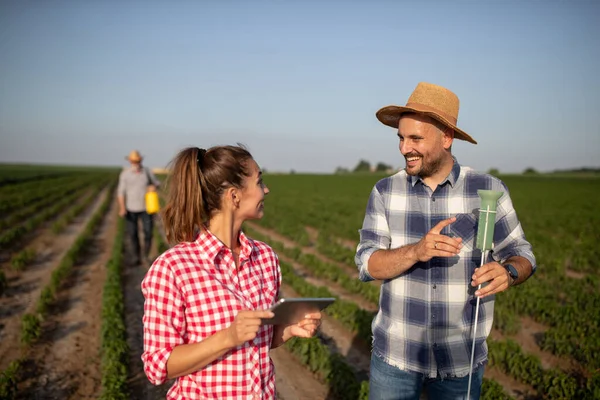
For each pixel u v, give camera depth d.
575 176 122.94
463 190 3.47
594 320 8.81
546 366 7.50
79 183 60.91
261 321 2.26
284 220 24.64
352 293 11.41
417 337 3.39
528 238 19.47
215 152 2.60
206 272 2.49
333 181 84.19
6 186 50.75
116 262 12.31
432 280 3.37
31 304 9.92
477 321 3.40
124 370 6.43
